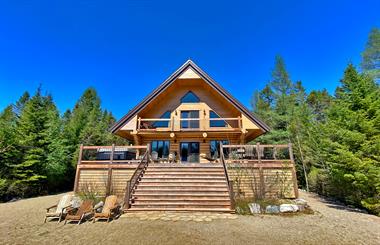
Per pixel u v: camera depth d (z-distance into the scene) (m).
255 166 12.88
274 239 6.44
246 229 7.43
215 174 12.61
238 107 17.48
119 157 15.62
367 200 10.49
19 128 19.17
